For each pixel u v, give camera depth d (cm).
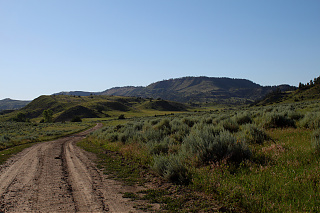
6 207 498
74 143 2288
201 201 497
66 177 788
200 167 691
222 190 511
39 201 536
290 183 481
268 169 578
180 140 1220
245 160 659
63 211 469
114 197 557
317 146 661
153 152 997
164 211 454
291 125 1326
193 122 1908
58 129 6284
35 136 3494
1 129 6209
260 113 2194
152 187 631
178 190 581
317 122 1115
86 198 553
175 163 680
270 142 884
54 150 1644
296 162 592
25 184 702
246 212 430
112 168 923
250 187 497
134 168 893
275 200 430
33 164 1068
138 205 495
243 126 1193
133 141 1483
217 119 1778
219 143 741
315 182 484
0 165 1069
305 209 390
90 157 1249
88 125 8306
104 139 2148
